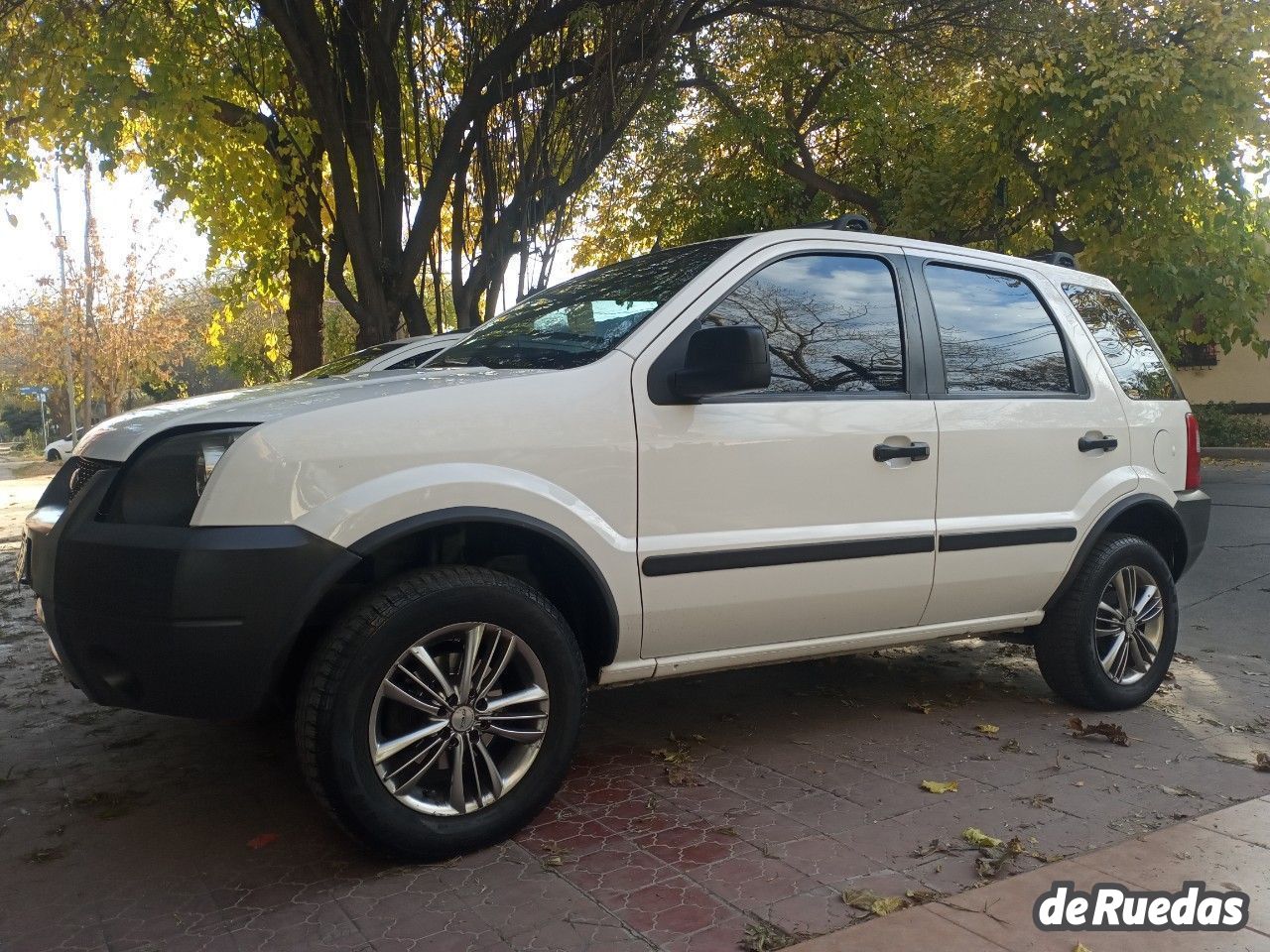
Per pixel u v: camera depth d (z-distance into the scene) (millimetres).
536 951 2459
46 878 2898
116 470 2875
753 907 2662
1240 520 10242
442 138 8578
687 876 2850
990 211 12750
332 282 8914
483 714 2988
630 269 4012
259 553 2672
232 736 4168
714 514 3379
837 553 3604
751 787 3541
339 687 2721
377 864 2943
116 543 2744
